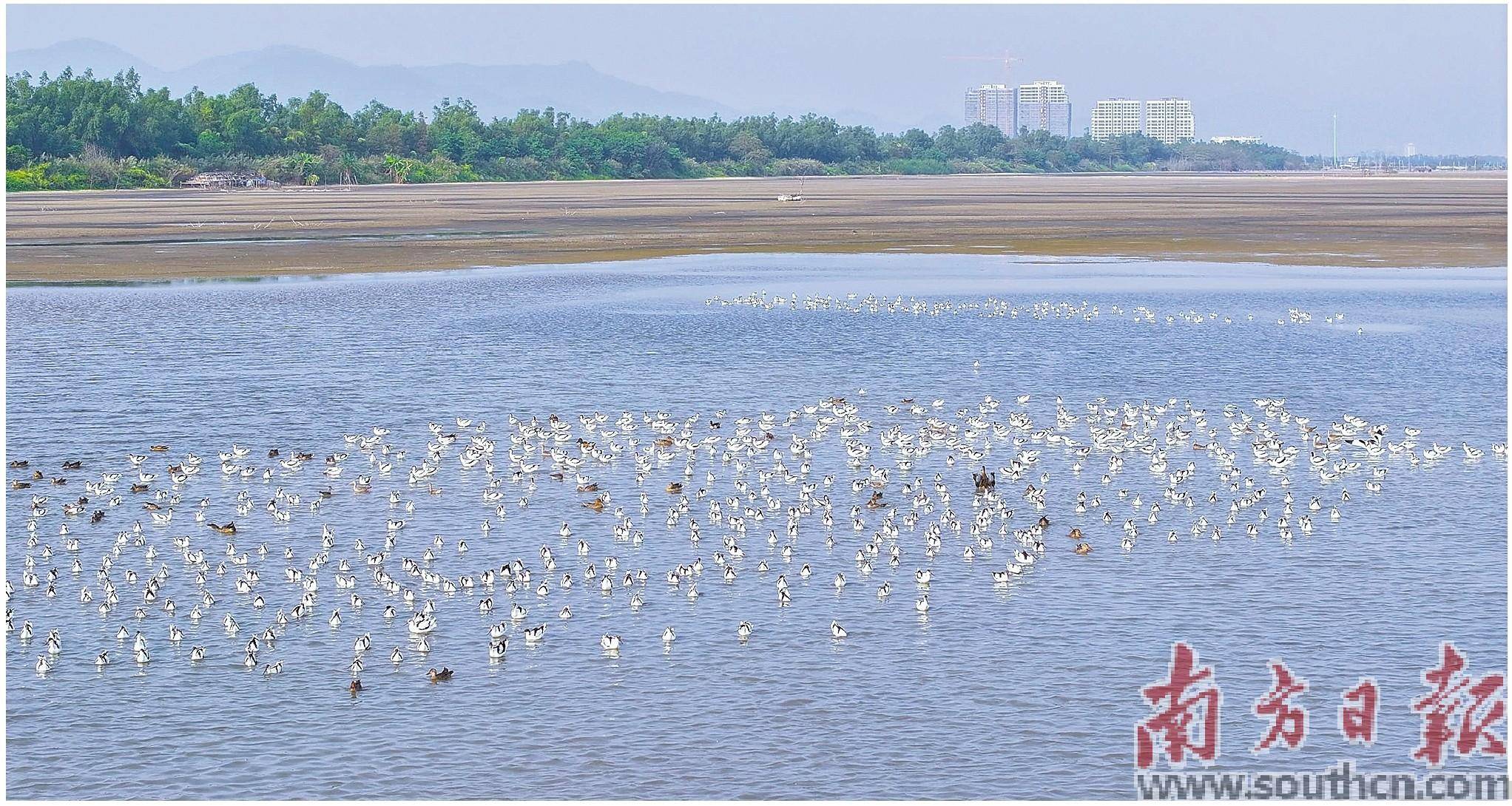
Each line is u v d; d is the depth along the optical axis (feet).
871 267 411.34
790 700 116.37
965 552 150.51
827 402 219.20
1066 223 594.65
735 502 166.40
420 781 105.09
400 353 264.72
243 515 167.12
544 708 115.55
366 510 168.96
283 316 307.99
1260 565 146.30
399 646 127.85
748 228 558.97
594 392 232.94
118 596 140.97
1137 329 288.71
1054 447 197.98
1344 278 372.99
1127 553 150.61
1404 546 152.05
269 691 119.14
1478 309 310.86
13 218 595.06
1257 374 244.63
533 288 355.97
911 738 110.01
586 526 162.61
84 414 215.92
